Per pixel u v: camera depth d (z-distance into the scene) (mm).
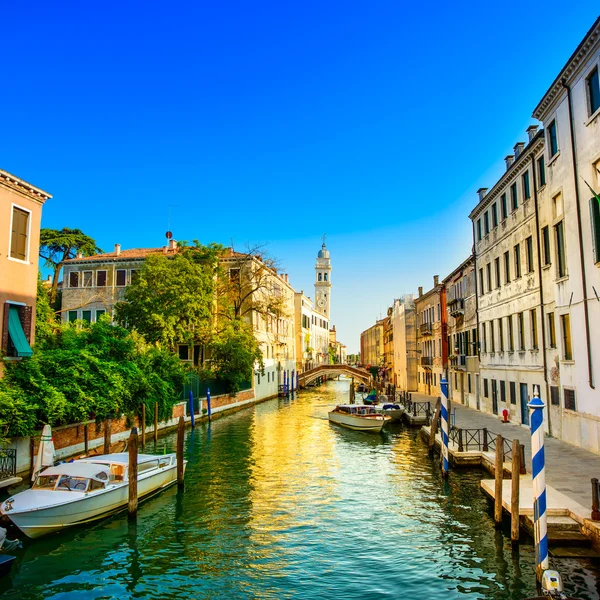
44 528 11086
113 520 12523
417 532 11531
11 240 16312
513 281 22141
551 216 17656
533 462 8773
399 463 19062
